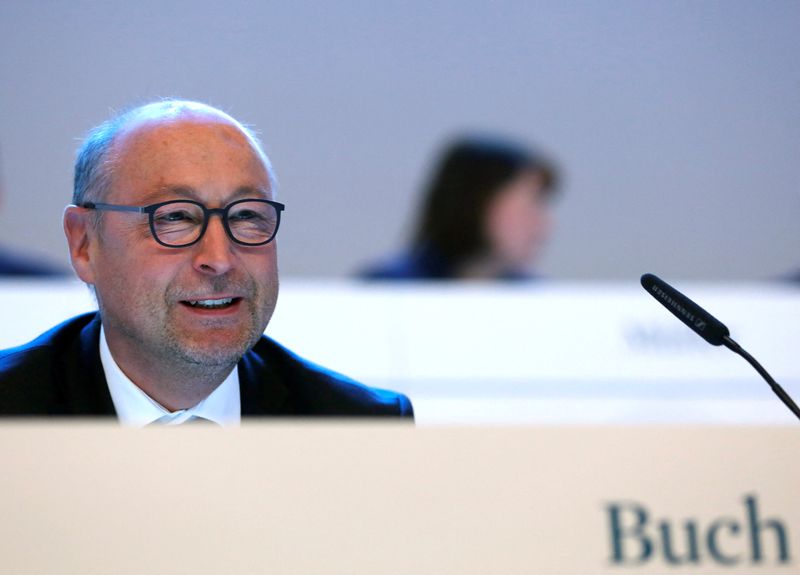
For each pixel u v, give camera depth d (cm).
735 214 806
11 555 248
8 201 710
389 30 785
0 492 251
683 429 267
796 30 825
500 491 261
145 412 476
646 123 806
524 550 258
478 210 778
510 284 775
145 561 250
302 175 763
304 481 257
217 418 485
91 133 484
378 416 499
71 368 481
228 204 458
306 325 747
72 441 255
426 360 755
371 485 258
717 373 771
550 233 785
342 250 763
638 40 814
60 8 731
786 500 265
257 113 762
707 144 809
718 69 819
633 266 792
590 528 260
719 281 800
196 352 451
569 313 773
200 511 254
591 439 265
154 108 479
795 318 796
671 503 263
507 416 755
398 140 778
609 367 769
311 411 496
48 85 725
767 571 262
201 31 757
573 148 796
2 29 721
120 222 457
